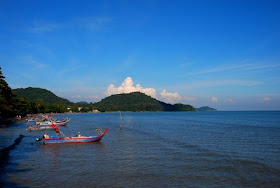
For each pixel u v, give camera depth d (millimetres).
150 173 27391
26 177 25875
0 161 32344
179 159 33844
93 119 162125
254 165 30469
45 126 81125
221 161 32562
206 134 64000
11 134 63344
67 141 48062
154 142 49562
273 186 23438
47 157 35656
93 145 46406
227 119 152125
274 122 114875
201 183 24219
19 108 133750
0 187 22797
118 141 51438
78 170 28625
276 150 40312
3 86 86438
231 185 23672
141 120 145125
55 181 24703
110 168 29469
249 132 68375
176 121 131375
